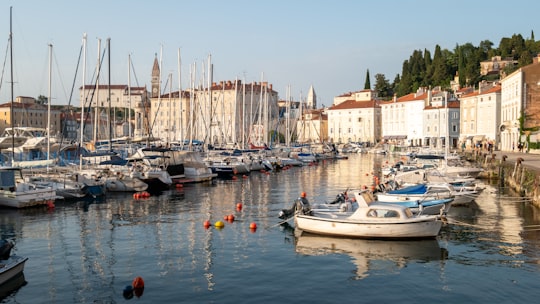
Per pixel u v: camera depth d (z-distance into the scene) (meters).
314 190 52.84
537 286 20.17
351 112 186.50
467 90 148.25
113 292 19.62
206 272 22.16
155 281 20.94
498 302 18.55
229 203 42.38
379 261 23.75
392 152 135.25
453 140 147.12
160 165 56.12
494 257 24.34
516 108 91.12
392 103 169.88
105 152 53.62
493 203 40.62
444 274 21.78
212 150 78.31
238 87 163.50
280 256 24.72
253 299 18.88
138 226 32.09
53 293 19.50
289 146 111.12
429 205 32.00
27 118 152.75
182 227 31.81
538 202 37.53
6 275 19.95
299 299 18.89
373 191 43.34
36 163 50.28
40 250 25.91
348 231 27.66
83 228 31.38
